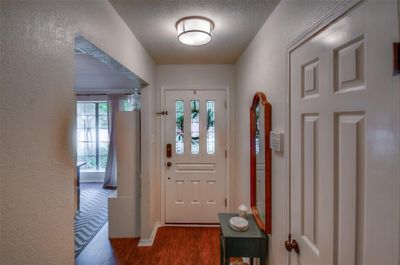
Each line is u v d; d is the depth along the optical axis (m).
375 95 0.68
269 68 1.67
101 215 3.64
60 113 0.94
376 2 0.68
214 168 3.21
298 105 1.20
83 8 1.14
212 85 3.14
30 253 0.77
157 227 3.13
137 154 2.88
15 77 0.71
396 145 0.61
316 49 1.02
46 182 0.85
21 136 0.73
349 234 0.80
